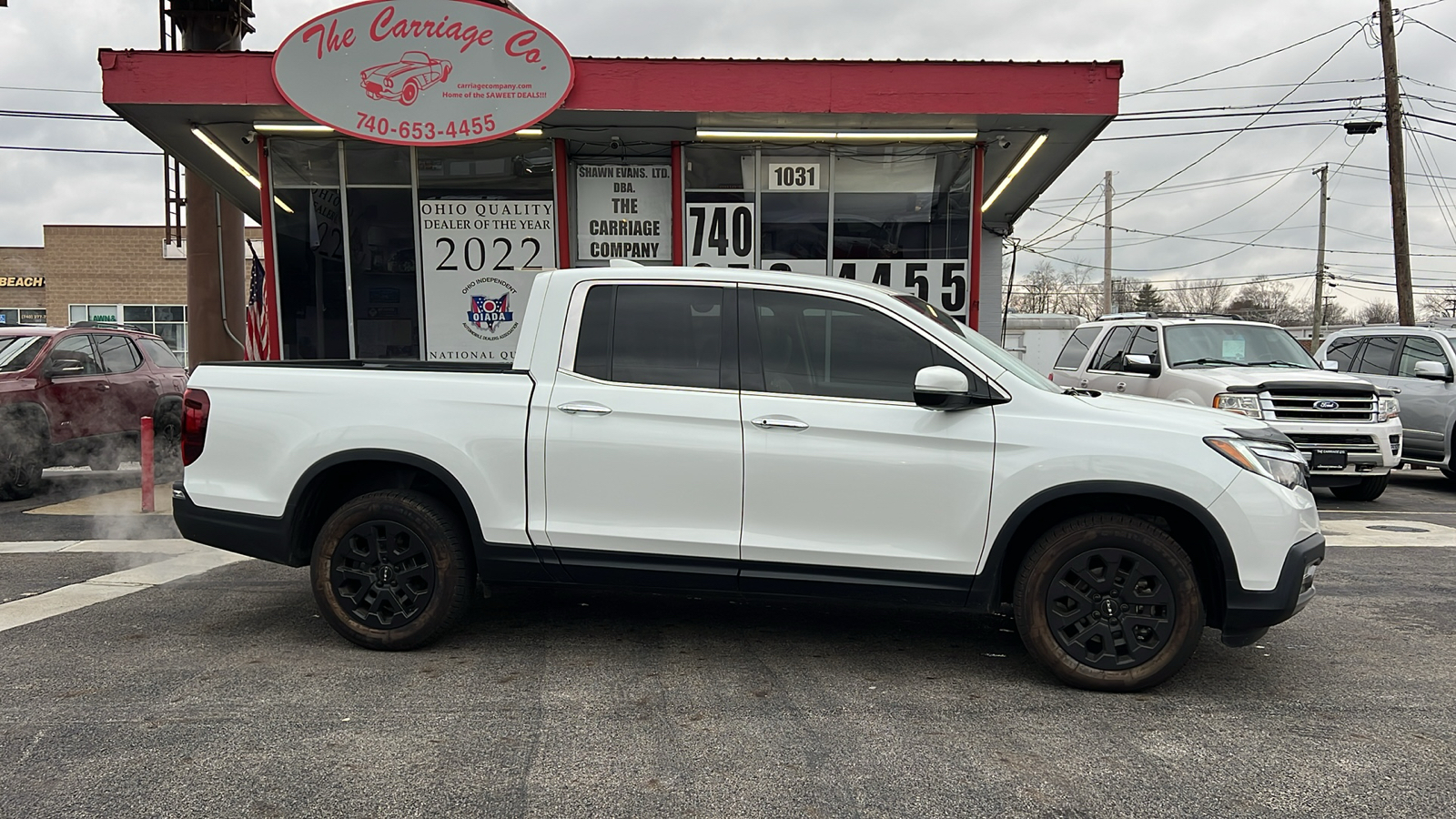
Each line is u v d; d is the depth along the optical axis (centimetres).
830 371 430
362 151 1084
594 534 431
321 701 387
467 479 437
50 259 3109
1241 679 434
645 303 446
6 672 422
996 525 409
